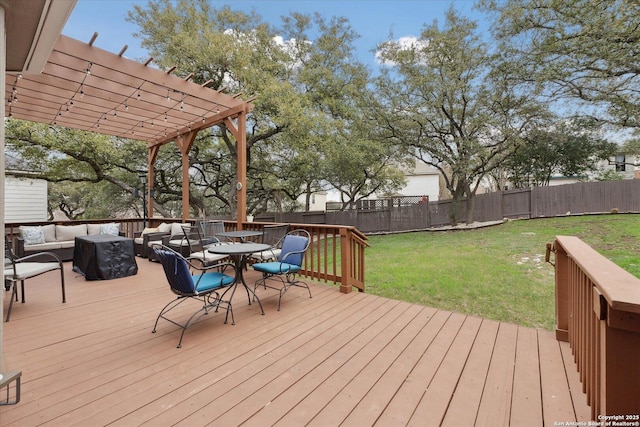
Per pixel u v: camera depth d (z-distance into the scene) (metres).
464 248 7.65
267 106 8.99
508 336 2.69
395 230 12.52
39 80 4.31
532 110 9.30
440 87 9.62
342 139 11.29
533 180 14.30
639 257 5.43
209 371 2.12
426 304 4.09
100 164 10.19
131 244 4.89
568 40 6.83
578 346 2.04
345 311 3.32
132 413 1.68
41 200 12.43
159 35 8.96
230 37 8.64
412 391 1.89
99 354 2.35
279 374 2.08
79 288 4.14
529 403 1.77
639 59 6.40
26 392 1.86
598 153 12.82
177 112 5.90
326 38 11.62
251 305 3.52
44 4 2.08
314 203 24.12
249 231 5.35
